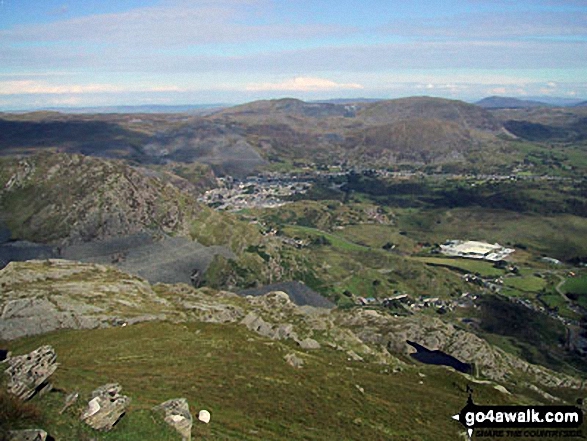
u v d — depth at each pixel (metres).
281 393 71.00
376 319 197.62
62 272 160.75
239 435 54.31
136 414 47.50
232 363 81.75
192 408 59.97
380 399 78.38
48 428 41.59
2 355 97.62
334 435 60.97
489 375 155.25
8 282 143.88
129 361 79.56
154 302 144.50
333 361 102.56
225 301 169.25
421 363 159.38
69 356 82.94
